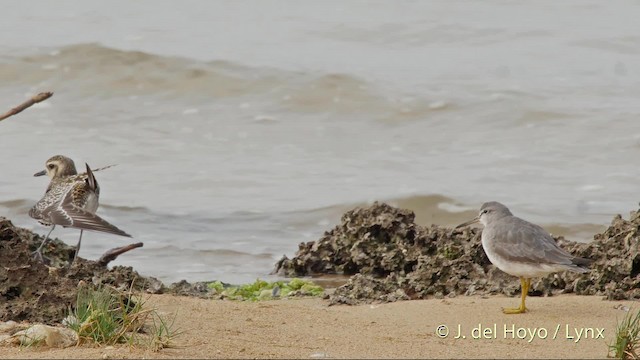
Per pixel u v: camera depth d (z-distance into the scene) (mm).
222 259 14133
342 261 12883
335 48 25969
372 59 25188
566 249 11195
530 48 25953
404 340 8656
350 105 22516
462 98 22500
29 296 8898
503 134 20859
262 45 26062
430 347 8391
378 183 18094
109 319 8133
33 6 29734
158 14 28969
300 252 13250
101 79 24078
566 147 19875
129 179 18344
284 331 8906
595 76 23875
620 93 22734
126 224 15852
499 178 18297
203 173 18734
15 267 8992
